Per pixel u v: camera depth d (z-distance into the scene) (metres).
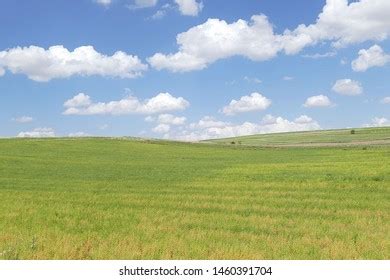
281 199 28.33
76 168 56.75
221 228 19.22
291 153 86.25
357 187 33.31
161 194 31.64
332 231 18.25
